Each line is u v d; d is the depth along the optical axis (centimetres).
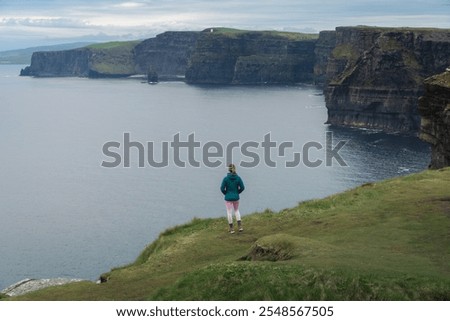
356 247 2281
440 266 1956
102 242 10100
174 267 2572
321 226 2850
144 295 2128
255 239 2864
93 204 13388
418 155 18912
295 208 3478
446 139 7062
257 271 1872
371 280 1745
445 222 2566
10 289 2783
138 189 14950
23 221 11906
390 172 16162
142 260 3219
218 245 2816
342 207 3212
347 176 15838
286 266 1888
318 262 1944
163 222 11562
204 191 14450
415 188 3494
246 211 12238
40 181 16650
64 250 9631
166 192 14475
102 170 18125
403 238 2370
